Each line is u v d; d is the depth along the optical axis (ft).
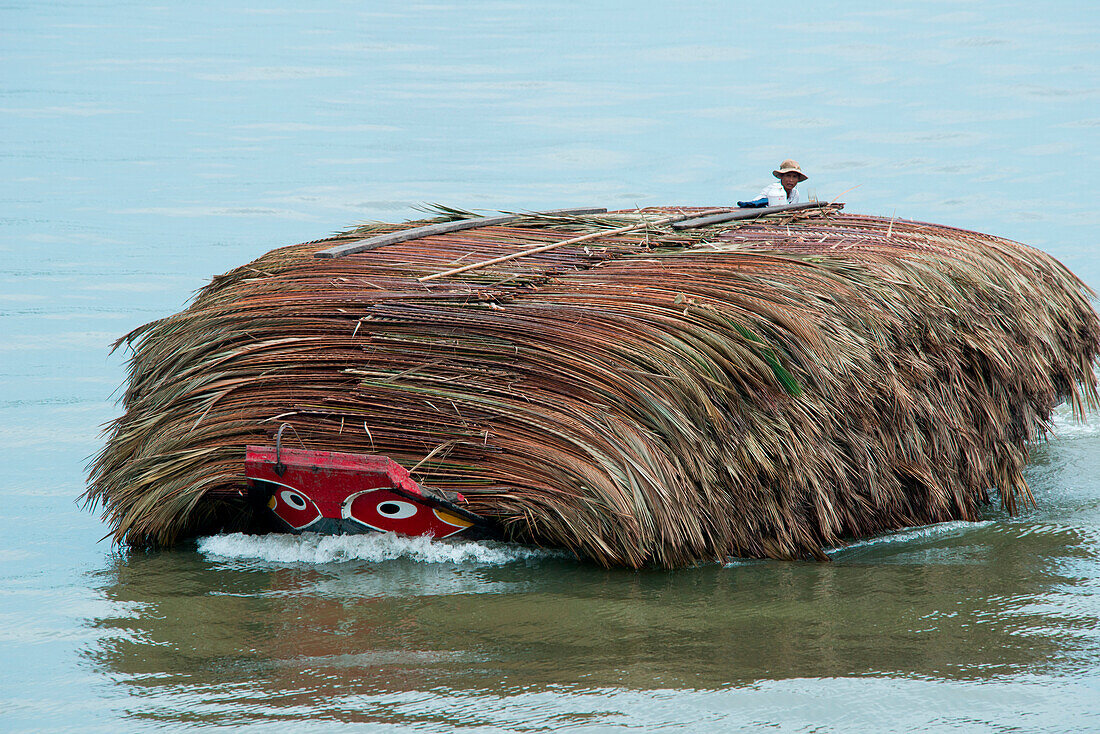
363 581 69.77
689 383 69.82
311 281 82.79
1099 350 107.45
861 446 76.48
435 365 72.43
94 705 54.08
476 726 51.85
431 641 60.85
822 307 76.64
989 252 97.66
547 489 68.49
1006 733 51.21
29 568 72.74
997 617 63.93
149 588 69.10
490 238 95.40
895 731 51.42
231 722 52.44
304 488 71.20
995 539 78.54
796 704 53.67
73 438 102.32
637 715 52.75
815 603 66.03
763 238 94.02
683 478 69.26
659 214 110.32
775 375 72.33
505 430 69.92
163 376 79.87
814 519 75.05
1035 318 94.17
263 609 65.51
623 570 71.20
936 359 82.33
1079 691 54.90
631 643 60.44
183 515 75.20
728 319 73.20
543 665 57.93
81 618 64.44
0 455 97.35
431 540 73.77
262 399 74.02
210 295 86.89
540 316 74.18
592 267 83.92
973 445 83.66
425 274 83.30
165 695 55.26
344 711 53.31
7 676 57.21
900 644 60.39
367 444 71.41
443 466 70.28
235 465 73.00
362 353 73.97
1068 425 110.01
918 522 81.71
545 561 72.74
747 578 70.13
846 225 103.55
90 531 80.33
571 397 69.92
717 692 54.90
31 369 123.95
